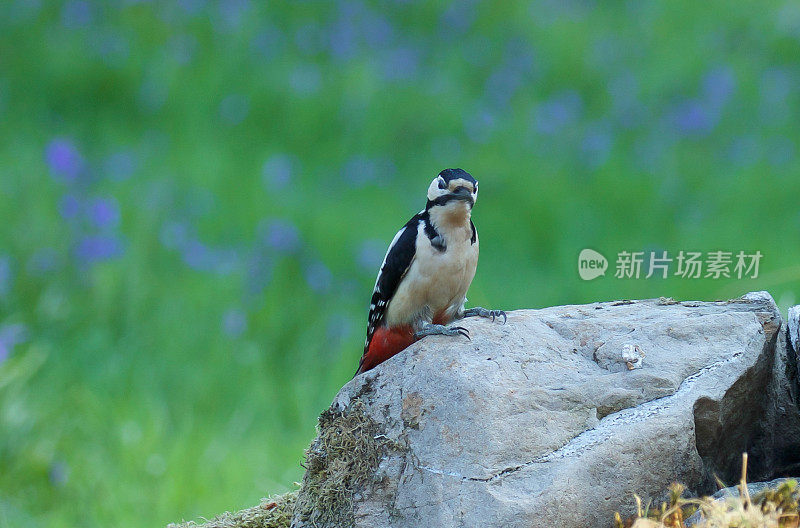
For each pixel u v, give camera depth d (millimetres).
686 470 4770
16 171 13109
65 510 8031
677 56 18094
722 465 5359
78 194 12391
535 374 4969
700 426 4953
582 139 15438
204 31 18344
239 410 9414
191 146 15008
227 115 16141
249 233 12625
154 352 10109
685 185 14094
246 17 18734
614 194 13797
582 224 13234
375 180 14578
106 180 13383
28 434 8625
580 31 19094
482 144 15508
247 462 8469
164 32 18109
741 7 19828
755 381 5195
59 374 9656
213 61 17547
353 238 12688
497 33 19438
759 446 5590
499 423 4695
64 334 10305
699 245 12250
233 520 6223
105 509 7961
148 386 9648
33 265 10914
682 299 10633
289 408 9508
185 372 9852
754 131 15602
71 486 8211
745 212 13359
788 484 4391
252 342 10336
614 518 4562
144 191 12953
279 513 6230
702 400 4875
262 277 11234
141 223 12000
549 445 4680
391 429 4949
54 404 9156
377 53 18078
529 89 17516
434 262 5707
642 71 17781
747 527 4082
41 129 15453
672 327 5258
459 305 6004
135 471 8273
